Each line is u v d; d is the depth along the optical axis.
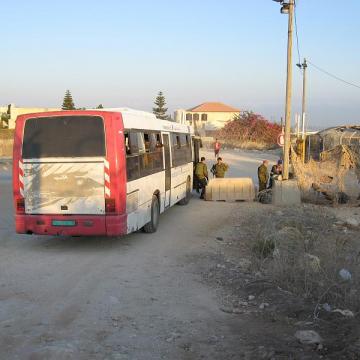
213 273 8.49
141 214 11.27
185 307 6.76
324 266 8.09
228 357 5.11
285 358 4.93
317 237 10.58
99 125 10.02
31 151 10.19
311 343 5.27
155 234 12.20
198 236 11.95
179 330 5.89
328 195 17.59
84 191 10.03
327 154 18.08
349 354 4.86
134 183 10.73
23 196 10.26
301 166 17.94
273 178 19.00
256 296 7.16
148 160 11.95
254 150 61.25
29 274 8.45
